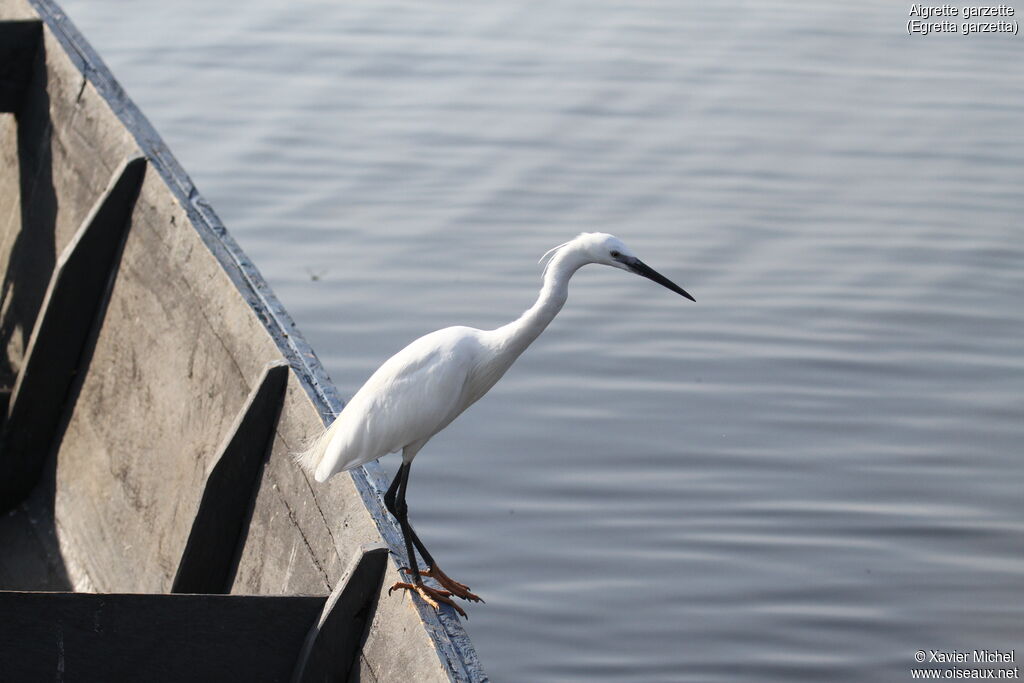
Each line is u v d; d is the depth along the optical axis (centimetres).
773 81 2019
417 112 1927
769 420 1328
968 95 1970
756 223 1647
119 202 1052
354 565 652
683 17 2278
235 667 646
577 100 1958
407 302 1495
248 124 1884
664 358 1422
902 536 1191
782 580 1144
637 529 1195
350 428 698
